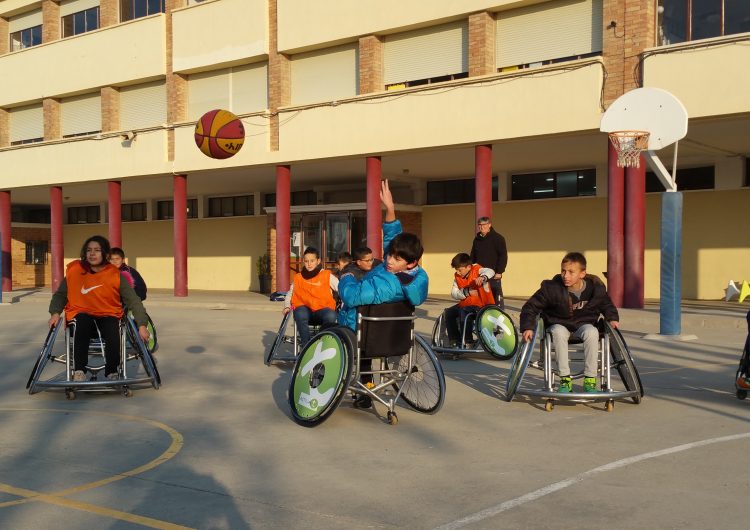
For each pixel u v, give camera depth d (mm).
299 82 24297
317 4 23172
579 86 18031
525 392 7680
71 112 30812
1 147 31422
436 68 21516
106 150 28219
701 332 14641
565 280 7598
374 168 21969
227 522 4473
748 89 15875
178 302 24406
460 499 4852
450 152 21500
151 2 28188
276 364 10992
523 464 5652
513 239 25516
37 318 20219
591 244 24016
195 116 26953
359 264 9461
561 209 24562
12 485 5219
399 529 4328
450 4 20609
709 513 4512
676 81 16719
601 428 6793
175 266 26656
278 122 23750
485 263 13242
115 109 29016
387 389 8547
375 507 4719
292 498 4914
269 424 7109
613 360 8742
